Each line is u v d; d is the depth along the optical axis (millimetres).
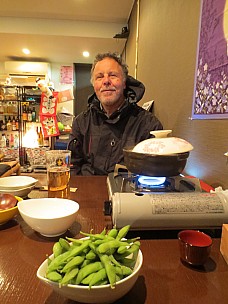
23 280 447
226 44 792
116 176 947
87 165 1519
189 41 1154
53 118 3975
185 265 508
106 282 354
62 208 666
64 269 365
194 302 404
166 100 1577
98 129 1489
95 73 1468
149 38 2125
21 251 545
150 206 618
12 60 5180
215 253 554
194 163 1088
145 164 713
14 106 4383
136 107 1544
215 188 840
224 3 803
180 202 631
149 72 2125
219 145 855
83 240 434
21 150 4340
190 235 544
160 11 1735
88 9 3193
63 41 3900
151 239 621
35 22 3555
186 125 1192
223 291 432
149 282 452
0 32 3537
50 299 403
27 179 913
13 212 654
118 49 4289
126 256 415
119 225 607
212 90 900
